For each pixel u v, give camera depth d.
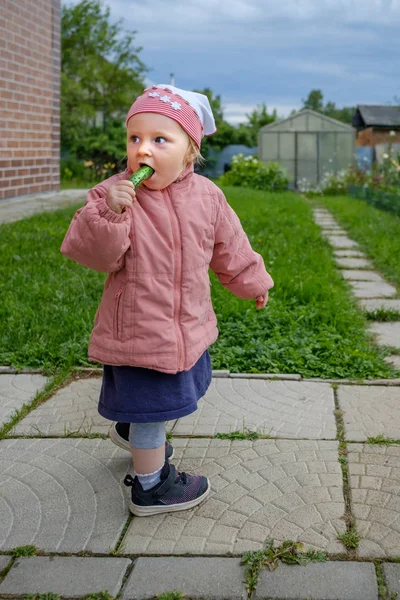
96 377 3.57
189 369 2.17
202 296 2.23
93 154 24.52
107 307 2.16
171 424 2.98
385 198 12.97
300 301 5.04
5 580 1.94
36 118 10.74
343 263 7.10
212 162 32.09
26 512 2.30
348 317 4.53
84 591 1.89
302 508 2.30
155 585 1.91
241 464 2.62
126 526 2.22
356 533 2.13
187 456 2.69
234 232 2.37
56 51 11.32
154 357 2.10
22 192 10.45
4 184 9.76
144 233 2.11
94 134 24.92
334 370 3.63
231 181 21.00
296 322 4.36
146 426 2.23
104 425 2.98
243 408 3.16
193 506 2.31
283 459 2.65
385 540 2.11
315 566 1.98
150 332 2.10
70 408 3.17
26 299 4.67
